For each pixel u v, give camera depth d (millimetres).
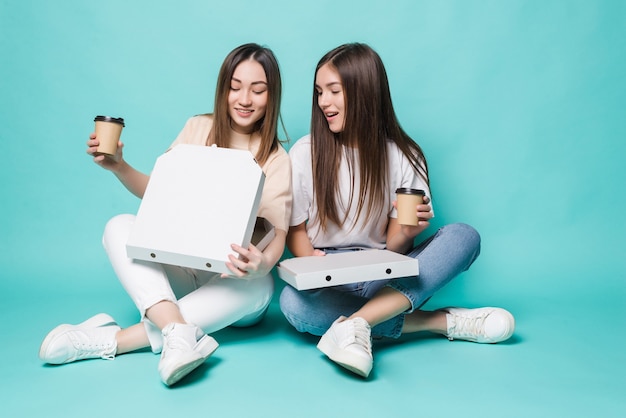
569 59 2035
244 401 1242
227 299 1522
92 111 2035
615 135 2066
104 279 2061
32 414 1169
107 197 2062
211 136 1705
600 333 1713
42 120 2035
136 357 1486
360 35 2012
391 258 1481
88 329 1473
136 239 1423
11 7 1991
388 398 1266
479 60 2021
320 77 1647
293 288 1583
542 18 2014
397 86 2025
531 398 1270
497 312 1610
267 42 2014
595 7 2016
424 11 2000
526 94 2043
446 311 1688
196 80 2023
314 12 2002
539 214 2084
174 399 1245
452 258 1536
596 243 2082
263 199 1637
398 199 1501
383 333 1568
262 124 1721
